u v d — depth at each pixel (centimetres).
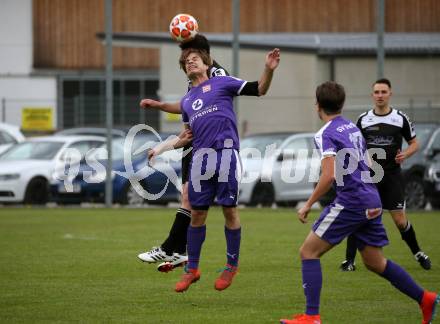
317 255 1939
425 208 5450
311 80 7119
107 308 2205
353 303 2267
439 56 7181
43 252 3309
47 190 5672
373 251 1961
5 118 7938
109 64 5547
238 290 2472
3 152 5916
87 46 12506
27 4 12150
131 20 12269
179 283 2255
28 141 5956
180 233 2531
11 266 2936
